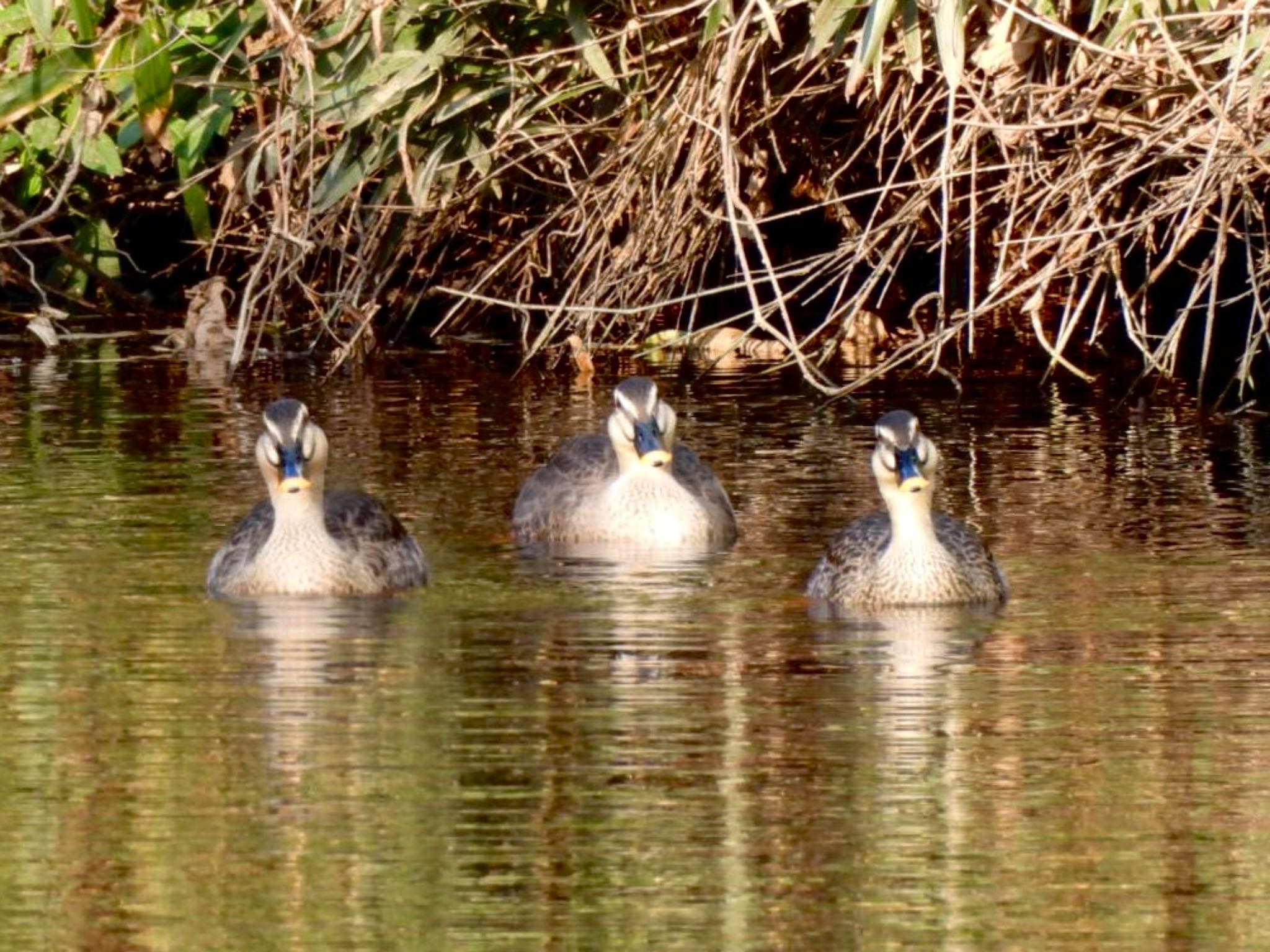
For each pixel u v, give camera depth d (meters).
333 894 8.84
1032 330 24.67
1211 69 18.42
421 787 10.02
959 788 9.99
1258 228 22.98
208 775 10.19
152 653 12.34
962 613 13.30
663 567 14.80
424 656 12.27
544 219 22.83
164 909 8.70
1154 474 17.22
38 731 10.83
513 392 21.36
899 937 8.45
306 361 23.27
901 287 25.89
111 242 25.94
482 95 21.02
